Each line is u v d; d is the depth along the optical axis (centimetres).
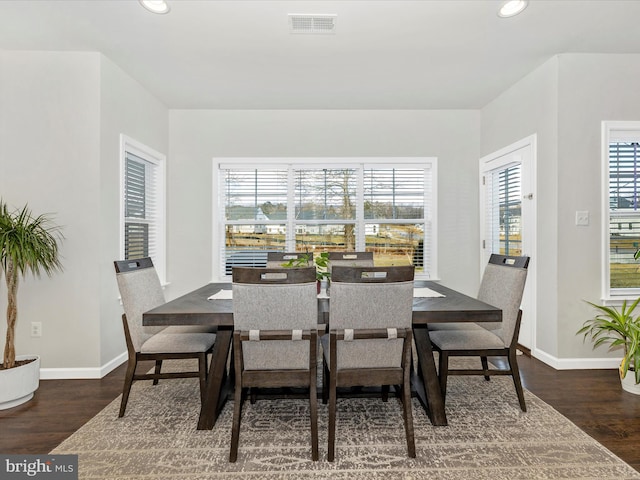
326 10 225
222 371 200
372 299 168
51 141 270
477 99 379
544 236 299
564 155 284
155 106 367
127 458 171
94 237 272
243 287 166
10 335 231
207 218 403
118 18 232
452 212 412
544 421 203
